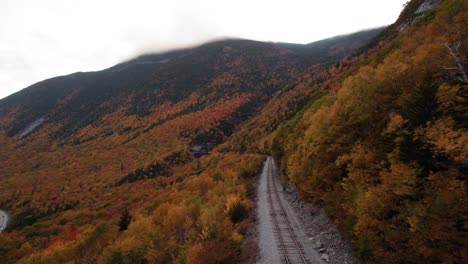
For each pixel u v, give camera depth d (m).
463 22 14.16
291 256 13.66
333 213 15.63
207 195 35.09
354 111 15.37
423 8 60.28
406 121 10.47
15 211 131.25
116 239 28.41
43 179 193.25
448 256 7.61
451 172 8.64
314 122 24.56
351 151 15.08
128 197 97.81
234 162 75.00
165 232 25.91
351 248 12.59
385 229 10.17
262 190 31.72
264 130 137.38
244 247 16.20
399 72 13.67
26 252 52.84
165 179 127.69
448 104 9.61
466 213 7.67
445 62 11.92
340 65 143.00
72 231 60.25
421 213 8.21
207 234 18.09
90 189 149.62
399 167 10.18
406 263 8.95
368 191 11.31
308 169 22.03
